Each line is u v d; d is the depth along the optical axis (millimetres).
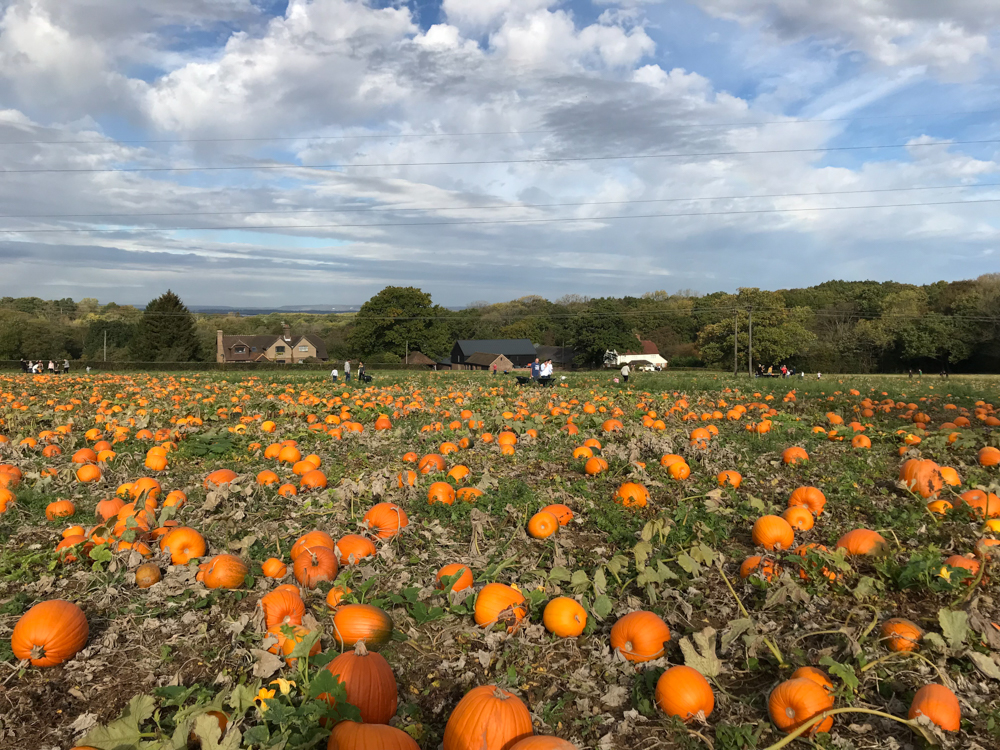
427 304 107125
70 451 12992
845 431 14031
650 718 4281
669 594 5934
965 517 7918
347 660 4230
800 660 4730
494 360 102750
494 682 4695
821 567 6082
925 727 3932
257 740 3545
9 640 5160
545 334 124938
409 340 104625
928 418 16422
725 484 9703
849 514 8469
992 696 4426
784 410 20906
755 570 6156
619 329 93562
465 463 11594
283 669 4609
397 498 8867
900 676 4586
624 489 8828
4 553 7023
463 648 5125
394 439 14492
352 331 106812
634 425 14883
